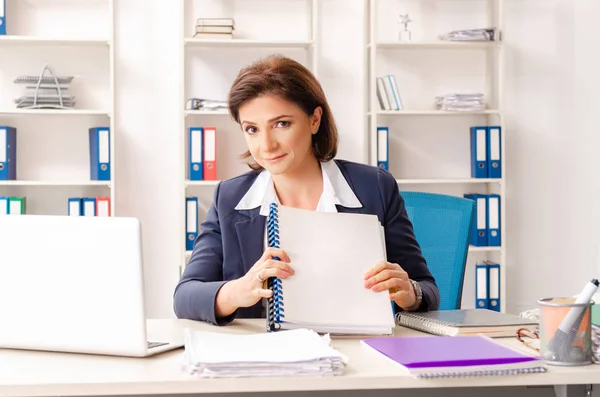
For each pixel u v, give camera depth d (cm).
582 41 466
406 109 458
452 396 151
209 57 445
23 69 434
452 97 436
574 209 471
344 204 203
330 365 133
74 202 418
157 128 441
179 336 171
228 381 132
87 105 439
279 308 162
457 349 145
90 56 438
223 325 186
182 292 194
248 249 201
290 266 169
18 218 157
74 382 132
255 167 211
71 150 439
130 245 150
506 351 143
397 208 210
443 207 252
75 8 436
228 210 206
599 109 468
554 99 467
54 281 154
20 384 131
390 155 458
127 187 440
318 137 203
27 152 436
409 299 182
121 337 150
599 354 142
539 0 464
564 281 472
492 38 438
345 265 171
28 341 155
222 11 445
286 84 185
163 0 439
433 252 249
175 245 445
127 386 132
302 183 204
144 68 440
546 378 136
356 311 166
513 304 470
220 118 447
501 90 440
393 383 133
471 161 454
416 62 458
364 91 450
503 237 441
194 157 424
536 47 465
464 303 465
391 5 455
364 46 449
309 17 448
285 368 133
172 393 138
